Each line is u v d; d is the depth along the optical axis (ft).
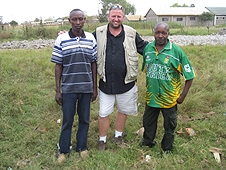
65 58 10.59
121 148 12.26
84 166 10.88
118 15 10.75
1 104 16.29
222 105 16.96
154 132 11.98
